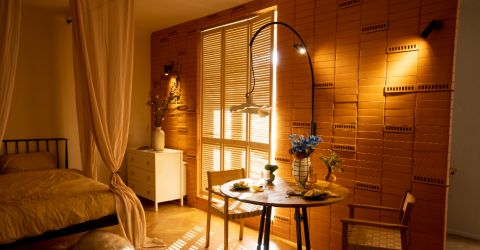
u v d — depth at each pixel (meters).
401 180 2.56
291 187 2.59
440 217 2.38
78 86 3.25
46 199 2.62
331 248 2.97
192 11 4.06
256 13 3.64
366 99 2.74
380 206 2.50
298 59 3.21
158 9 3.98
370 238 2.24
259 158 3.65
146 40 5.27
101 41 2.95
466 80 3.61
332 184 2.67
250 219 3.76
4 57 2.46
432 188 2.41
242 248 3.18
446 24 2.32
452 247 3.31
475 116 3.55
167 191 4.39
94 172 3.41
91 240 2.46
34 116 4.27
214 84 4.24
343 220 2.06
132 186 4.72
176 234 3.50
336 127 2.93
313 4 3.08
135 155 4.63
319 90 3.05
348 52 2.85
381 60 2.65
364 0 2.74
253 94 3.69
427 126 2.43
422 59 2.44
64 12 4.32
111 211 2.83
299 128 3.22
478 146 3.54
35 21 4.24
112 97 3.01
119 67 3.04
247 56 3.77
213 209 3.09
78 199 2.71
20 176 3.42
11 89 2.52
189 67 4.54
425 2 2.42
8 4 2.47
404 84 2.54
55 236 2.54
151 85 5.32
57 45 4.43
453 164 3.68
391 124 2.61
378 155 2.68
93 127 2.92
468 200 3.60
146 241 3.21
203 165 4.44
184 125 4.65
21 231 2.32
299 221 2.62
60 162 4.50
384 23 2.63
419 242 2.47
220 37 4.12
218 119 4.19
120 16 3.04
